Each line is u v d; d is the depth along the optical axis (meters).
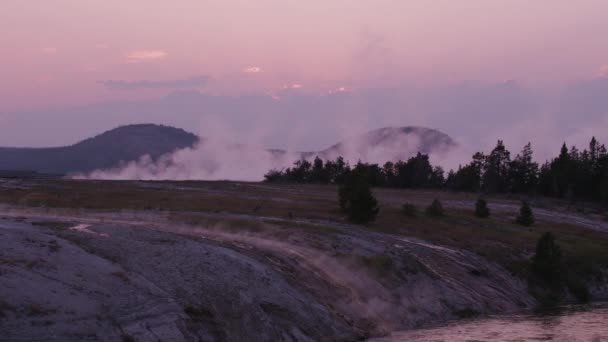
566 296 63.34
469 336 38.56
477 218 95.25
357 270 47.47
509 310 53.34
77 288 26.41
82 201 71.00
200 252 36.09
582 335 39.03
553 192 155.88
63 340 22.70
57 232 34.25
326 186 143.62
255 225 55.81
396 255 53.78
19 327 22.27
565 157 159.75
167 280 30.86
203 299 30.41
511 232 83.94
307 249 48.66
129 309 26.66
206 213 66.56
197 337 27.41
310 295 38.84
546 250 64.88
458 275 56.59
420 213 89.69
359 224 70.38
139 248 34.47
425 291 49.81
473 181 164.75
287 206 81.50
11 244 28.59
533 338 37.78
